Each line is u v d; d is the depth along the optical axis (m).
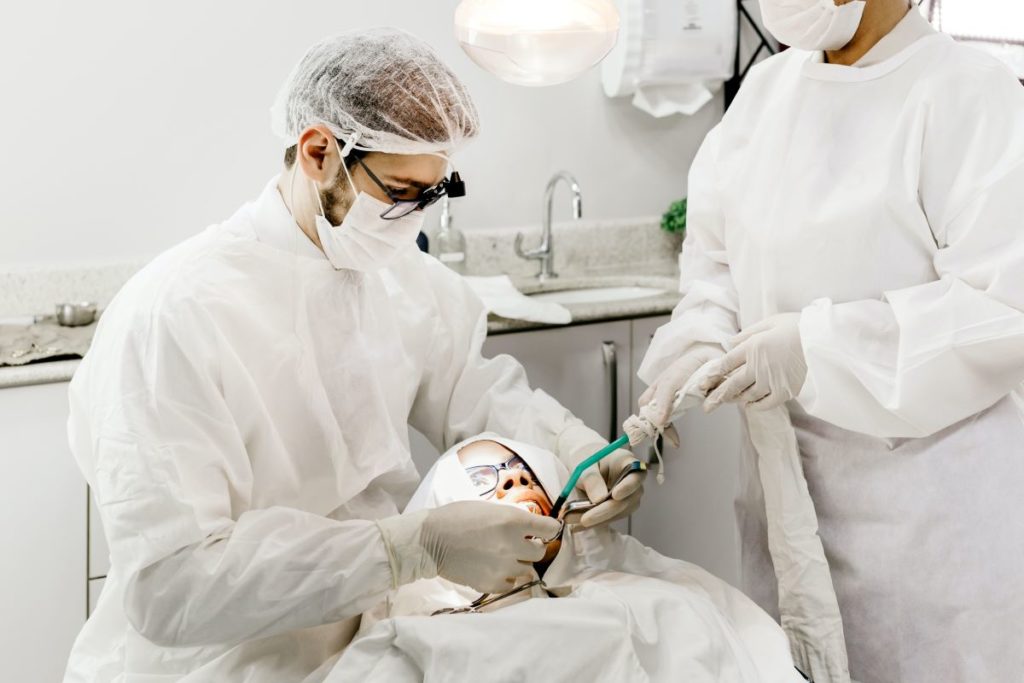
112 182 2.23
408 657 1.06
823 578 1.42
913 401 1.23
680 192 2.94
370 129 1.12
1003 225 1.21
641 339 2.35
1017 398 1.37
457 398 1.54
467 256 2.63
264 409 1.19
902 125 1.29
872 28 1.32
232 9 2.27
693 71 2.69
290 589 1.06
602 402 2.33
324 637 1.17
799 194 1.37
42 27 2.11
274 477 1.23
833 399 1.29
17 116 2.12
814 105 1.38
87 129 2.18
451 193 1.21
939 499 1.34
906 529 1.37
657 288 2.62
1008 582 1.33
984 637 1.35
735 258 1.50
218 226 1.26
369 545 1.10
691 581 1.30
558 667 1.03
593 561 1.31
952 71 1.27
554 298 2.57
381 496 1.37
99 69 2.17
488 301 2.15
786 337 1.32
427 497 1.25
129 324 1.13
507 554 1.12
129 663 1.19
